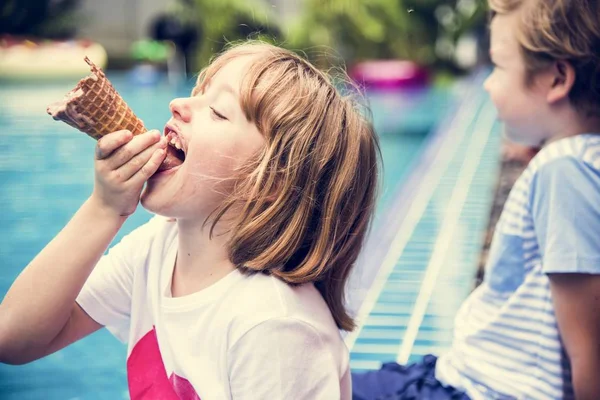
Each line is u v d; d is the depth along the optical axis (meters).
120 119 1.77
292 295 1.69
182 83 16.95
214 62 1.87
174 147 1.80
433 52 17.70
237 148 1.71
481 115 11.34
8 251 5.95
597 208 2.05
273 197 1.73
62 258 1.77
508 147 4.15
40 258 1.79
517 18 2.21
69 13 18.42
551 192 2.10
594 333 2.05
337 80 2.11
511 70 2.25
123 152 1.70
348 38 16.86
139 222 6.36
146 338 1.88
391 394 2.25
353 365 3.56
